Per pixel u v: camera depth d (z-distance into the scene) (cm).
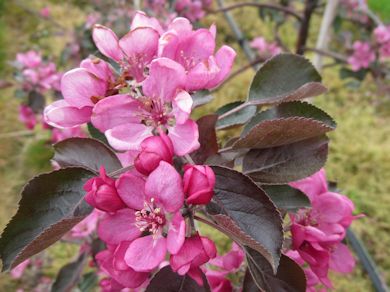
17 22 65
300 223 18
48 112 14
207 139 15
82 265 28
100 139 18
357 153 50
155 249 14
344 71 44
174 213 13
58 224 13
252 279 17
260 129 15
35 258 40
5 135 51
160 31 15
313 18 66
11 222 14
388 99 56
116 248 14
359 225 45
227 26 64
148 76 14
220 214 13
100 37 14
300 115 16
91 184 14
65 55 46
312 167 16
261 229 14
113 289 17
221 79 15
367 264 38
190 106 13
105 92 14
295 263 16
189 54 15
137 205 14
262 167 16
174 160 15
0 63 59
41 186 15
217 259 20
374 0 65
